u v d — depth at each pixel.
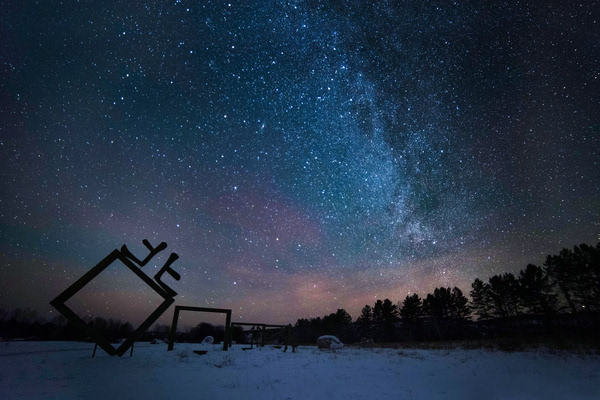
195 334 30.77
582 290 35.16
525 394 7.37
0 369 8.76
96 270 12.23
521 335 34.75
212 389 7.41
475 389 7.91
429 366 11.80
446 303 50.72
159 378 8.23
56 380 7.62
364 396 7.13
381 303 57.25
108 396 6.47
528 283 39.62
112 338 21.73
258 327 20.31
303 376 9.43
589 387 7.96
